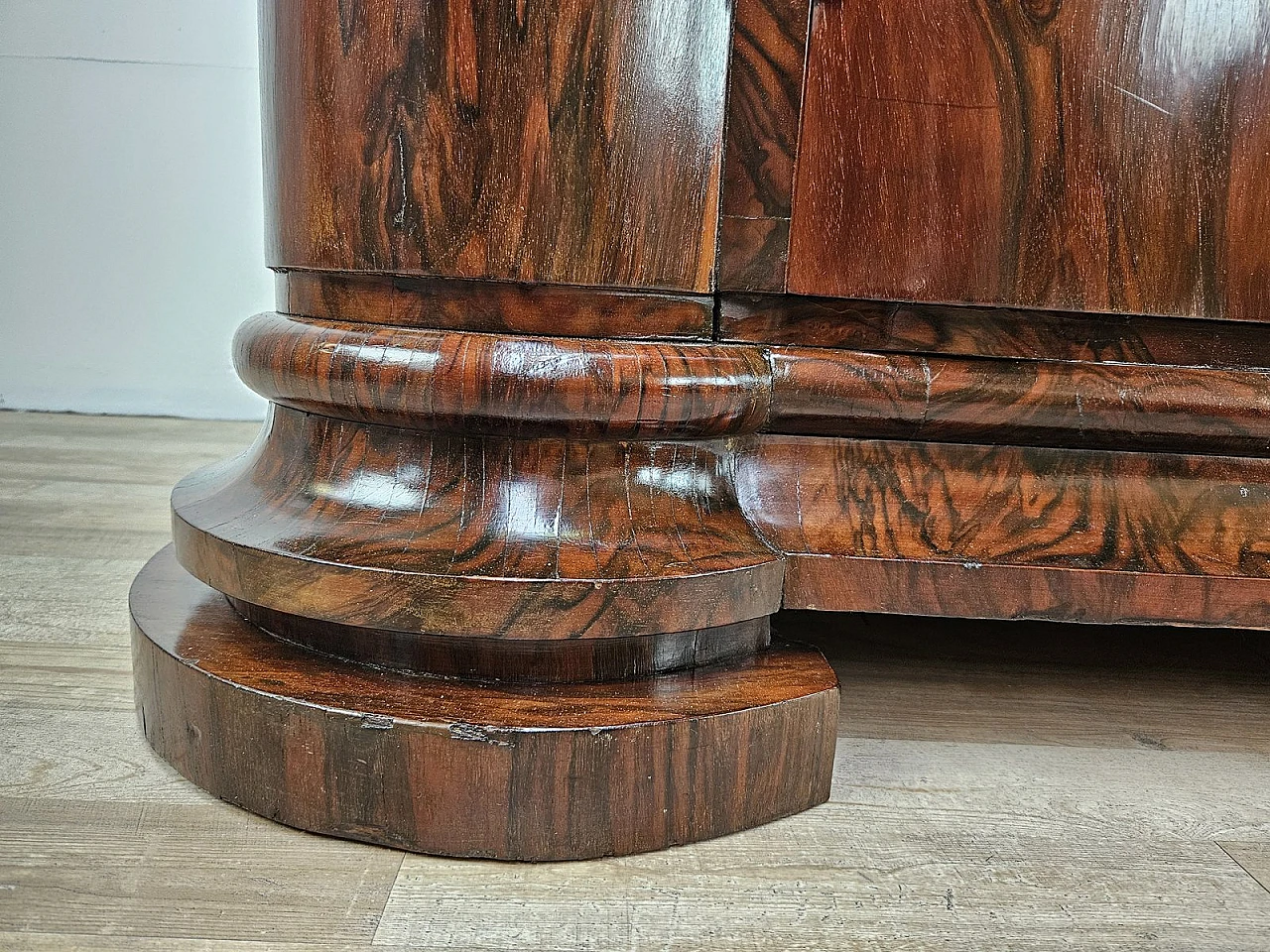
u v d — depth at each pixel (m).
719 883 0.40
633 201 0.45
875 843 0.44
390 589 0.42
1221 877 0.42
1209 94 0.47
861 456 0.51
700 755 0.42
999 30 0.46
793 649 0.50
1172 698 0.63
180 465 1.14
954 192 0.47
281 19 0.47
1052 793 0.49
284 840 0.41
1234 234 0.49
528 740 0.39
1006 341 0.51
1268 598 0.50
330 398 0.46
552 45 0.43
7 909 0.36
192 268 1.46
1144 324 0.51
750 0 0.45
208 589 0.55
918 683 0.63
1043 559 0.49
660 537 0.46
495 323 0.45
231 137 1.42
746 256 0.47
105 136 1.42
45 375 1.48
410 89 0.43
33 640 0.62
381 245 0.45
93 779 0.45
